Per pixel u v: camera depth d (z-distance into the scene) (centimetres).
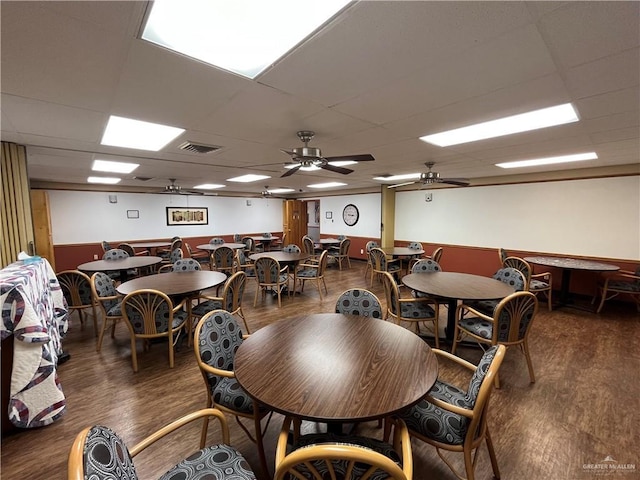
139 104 199
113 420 204
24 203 305
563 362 280
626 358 288
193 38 125
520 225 557
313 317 214
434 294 281
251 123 242
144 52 136
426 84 171
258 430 150
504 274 350
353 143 311
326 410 110
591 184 474
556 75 161
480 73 159
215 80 165
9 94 179
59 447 181
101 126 247
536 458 171
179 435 191
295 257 539
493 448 172
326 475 111
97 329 355
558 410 212
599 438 185
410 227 752
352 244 923
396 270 596
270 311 438
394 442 148
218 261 587
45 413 197
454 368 272
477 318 284
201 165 449
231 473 113
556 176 506
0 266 283
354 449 81
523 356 292
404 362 147
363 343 169
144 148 330
